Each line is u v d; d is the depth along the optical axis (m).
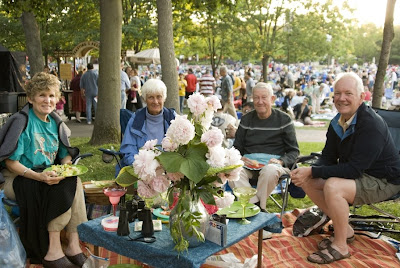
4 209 3.10
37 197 3.18
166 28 6.83
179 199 2.37
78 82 12.23
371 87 21.83
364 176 3.48
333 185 3.35
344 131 3.58
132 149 3.99
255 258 3.15
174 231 2.36
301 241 3.72
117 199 2.86
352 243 3.70
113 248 2.60
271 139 4.39
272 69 48.69
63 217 3.18
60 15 18.98
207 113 2.40
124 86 10.98
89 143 8.01
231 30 21.17
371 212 4.66
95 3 16.81
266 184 3.91
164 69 6.91
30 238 3.21
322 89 16.14
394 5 5.23
